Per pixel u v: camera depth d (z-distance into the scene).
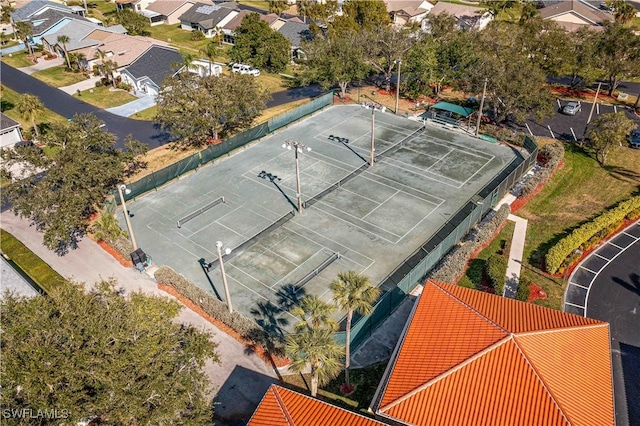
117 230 39.38
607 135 47.91
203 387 23.48
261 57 80.38
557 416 20.80
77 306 22.83
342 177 48.94
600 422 21.14
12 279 37.75
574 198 45.06
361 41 68.06
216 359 25.58
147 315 23.97
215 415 26.66
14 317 22.30
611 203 43.97
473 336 24.41
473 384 22.42
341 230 40.94
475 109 59.47
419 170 49.91
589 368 23.52
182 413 22.88
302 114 63.34
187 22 108.19
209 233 41.22
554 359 23.30
